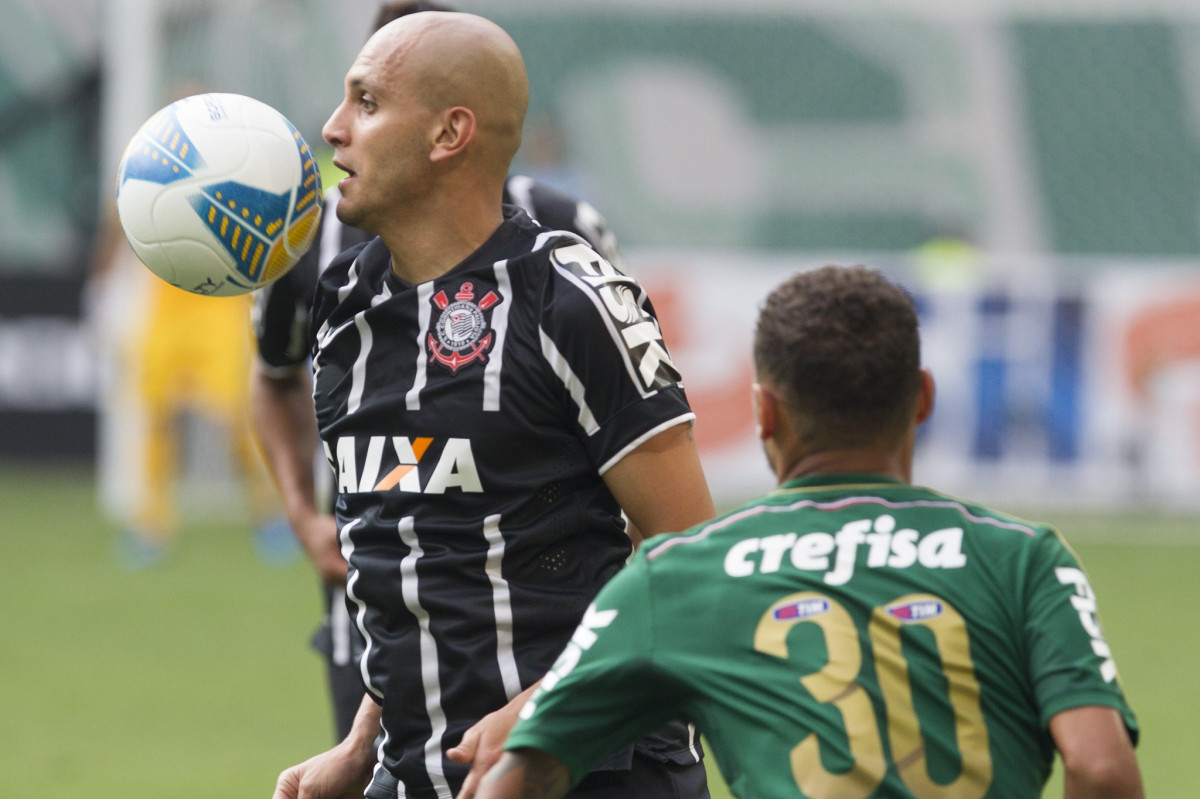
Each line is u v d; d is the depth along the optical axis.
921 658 7.09
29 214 59.41
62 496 43.06
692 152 61.47
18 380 47.22
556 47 61.91
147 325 32.97
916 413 7.78
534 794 7.51
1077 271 40.78
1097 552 36.00
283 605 28.95
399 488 8.69
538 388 8.61
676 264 41.03
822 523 7.44
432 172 8.82
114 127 38.44
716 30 62.34
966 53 62.03
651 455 8.56
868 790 6.90
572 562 8.80
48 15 60.75
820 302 7.53
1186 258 59.34
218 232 9.04
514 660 8.59
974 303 40.75
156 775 18.00
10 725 20.17
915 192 61.19
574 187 43.84
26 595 29.30
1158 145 60.84
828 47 62.22
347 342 9.08
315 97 47.44
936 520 7.41
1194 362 40.53
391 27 8.94
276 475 12.56
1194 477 40.56
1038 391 40.62
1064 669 6.96
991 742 7.00
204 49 43.28
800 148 61.56
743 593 7.34
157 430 33.28
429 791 8.73
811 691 7.07
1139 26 61.75
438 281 8.80
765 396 7.71
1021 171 60.91
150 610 28.19
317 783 9.67
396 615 8.71
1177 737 20.19
